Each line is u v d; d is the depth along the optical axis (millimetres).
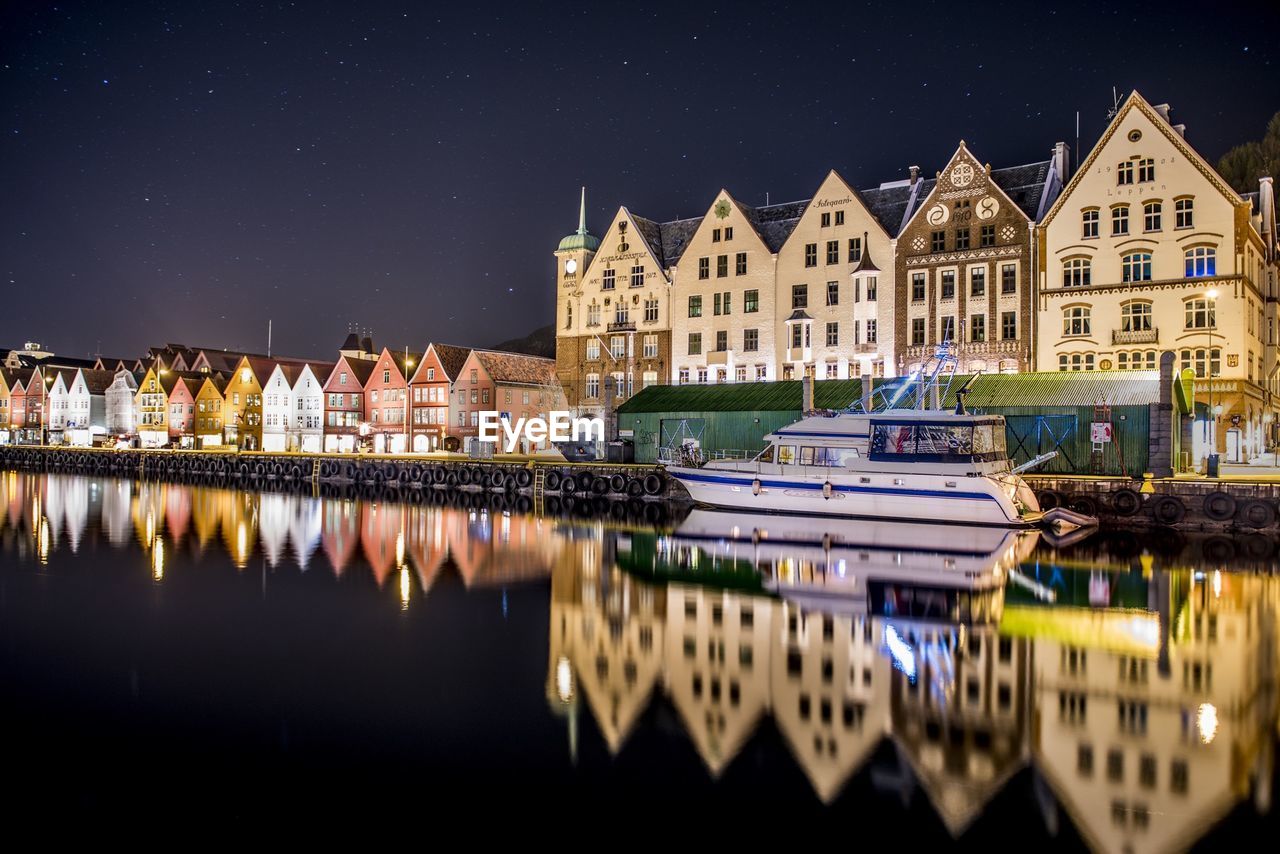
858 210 65438
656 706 16391
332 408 98812
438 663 19250
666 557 33594
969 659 19344
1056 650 20031
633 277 76188
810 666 18891
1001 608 24328
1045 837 11492
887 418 42688
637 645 20672
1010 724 15336
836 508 44031
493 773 13391
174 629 22484
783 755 14047
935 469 41438
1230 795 12656
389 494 66188
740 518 45406
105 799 12523
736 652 20047
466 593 27016
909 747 14406
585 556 34250
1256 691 17109
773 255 68875
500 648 20500
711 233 72188
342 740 14688
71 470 102188
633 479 56906
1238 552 33406
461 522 46625
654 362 74625
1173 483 39656
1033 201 60875
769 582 28453
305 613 24422
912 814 12094
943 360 46469
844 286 65625
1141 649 20109
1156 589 26609
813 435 45031
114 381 131125
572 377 79438
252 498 62969
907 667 18766
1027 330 58156
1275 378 63094
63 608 25078
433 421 90562
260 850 11133
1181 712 15961
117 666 19031
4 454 114188
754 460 48812
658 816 12039
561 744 14523
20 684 17719
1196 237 53031
